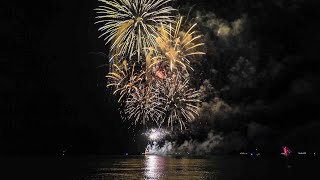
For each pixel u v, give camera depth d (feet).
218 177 204.74
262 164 370.73
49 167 252.01
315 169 294.87
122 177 193.26
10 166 250.37
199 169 278.05
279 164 375.86
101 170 242.37
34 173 204.33
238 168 300.81
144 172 234.99
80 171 228.02
